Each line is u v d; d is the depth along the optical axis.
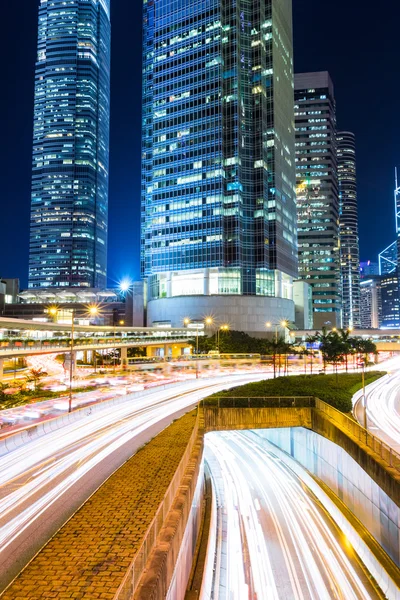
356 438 32.03
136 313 156.00
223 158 141.75
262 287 141.38
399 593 22.72
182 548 19.33
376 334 122.88
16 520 18.91
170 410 44.81
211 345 112.50
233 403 41.56
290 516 32.84
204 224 141.62
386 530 26.36
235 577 25.08
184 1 153.12
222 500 35.47
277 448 49.53
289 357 110.31
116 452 29.12
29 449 30.02
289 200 162.25
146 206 156.62
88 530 17.58
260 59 149.62
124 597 11.52
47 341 68.06
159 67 156.88
